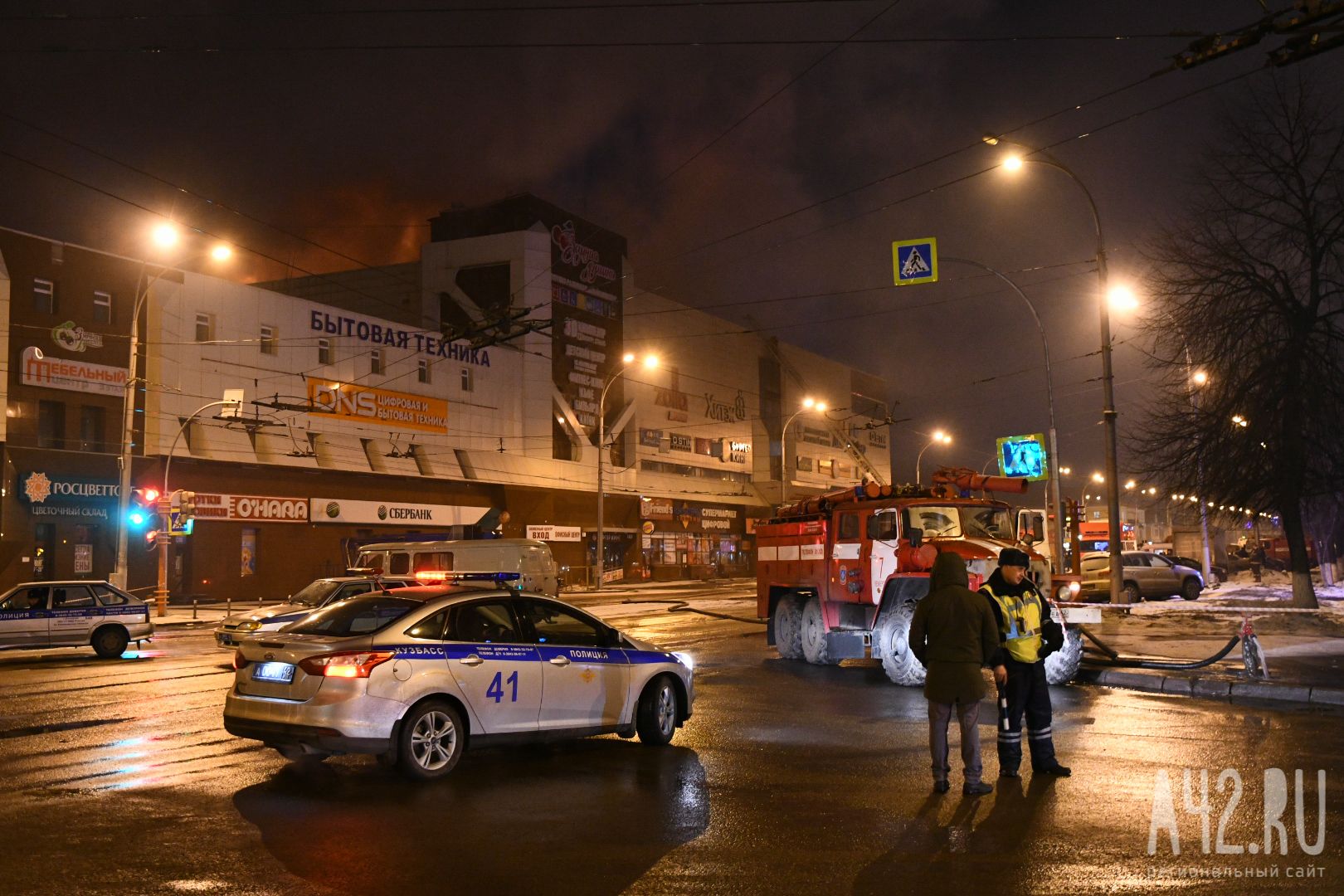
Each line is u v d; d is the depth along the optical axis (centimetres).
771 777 843
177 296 3950
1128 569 3206
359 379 4678
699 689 1421
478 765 890
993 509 1572
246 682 838
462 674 844
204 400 4019
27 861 602
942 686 770
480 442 5353
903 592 1493
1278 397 2569
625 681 958
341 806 742
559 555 5766
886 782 822
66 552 3669
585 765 892
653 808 734
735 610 3369
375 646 809
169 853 620
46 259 3619
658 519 6650
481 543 2909
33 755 944
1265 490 2670
